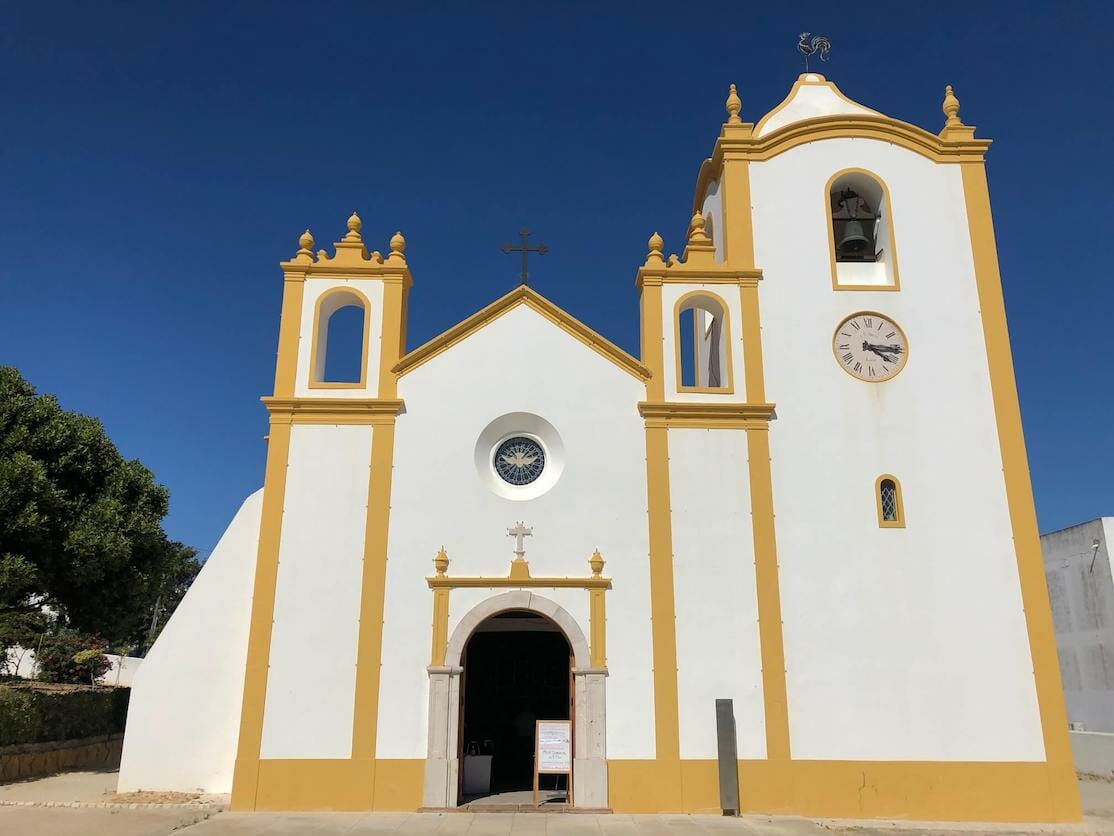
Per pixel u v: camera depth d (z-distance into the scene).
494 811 13.91
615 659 14.62
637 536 15.27
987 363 16.36
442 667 14.45
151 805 13.97
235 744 15.34
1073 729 26.89
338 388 16.00
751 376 16.19
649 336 16.42
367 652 14.56
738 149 17.53
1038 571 15.24
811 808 14.08
